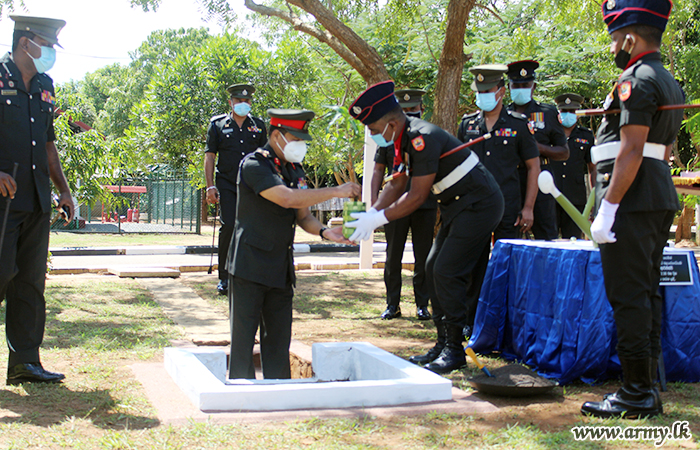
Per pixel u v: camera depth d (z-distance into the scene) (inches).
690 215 715.4
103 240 672.4
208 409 119.1
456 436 109.7
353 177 855.7
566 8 463.8
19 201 137.7
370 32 659.4
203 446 102.3
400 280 231.8
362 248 400.2
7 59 140.9
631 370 122.0
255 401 121.0
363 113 144.6
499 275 175.8
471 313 192.5
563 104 273.0
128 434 106.6
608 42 654.5
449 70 326.3
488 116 208.5
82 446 101.1
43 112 145.0
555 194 137.1
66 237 706.2
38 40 141.2
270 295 154.0
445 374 153.4
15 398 126.9
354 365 159.0
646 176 118.6
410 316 235.5
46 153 145.8
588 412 123.3
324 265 405.7
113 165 529.0
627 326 121.4
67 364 152.8
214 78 677.9
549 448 103.7
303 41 729.6
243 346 147.5
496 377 139.8
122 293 271.0
